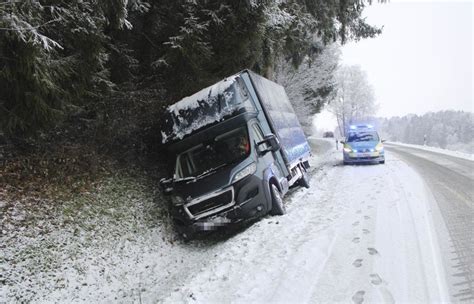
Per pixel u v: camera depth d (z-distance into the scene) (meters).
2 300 5.16
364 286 4.51
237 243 6.66
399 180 10.89
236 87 8.43
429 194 8.75
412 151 23.61
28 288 5.52
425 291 4.28
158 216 8.77
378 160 15.57
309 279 4.85
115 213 8.09
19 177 7.64
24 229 6.52
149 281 6.50
